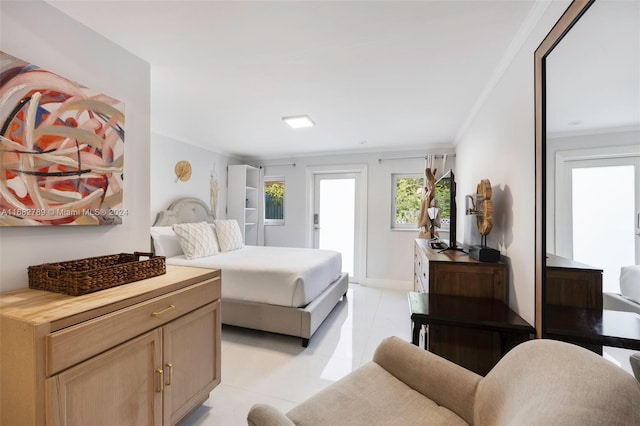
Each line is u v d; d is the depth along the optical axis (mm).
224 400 1723
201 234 3234
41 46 1312
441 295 1910
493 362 1696
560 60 1181
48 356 889
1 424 931
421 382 1119
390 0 1327
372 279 4496
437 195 3365
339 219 4820
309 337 2391
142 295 1203
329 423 959
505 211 1833
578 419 625
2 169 1146
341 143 4117
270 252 3545
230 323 2605
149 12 1404
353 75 2068
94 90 1510
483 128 2414
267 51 1766
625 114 873
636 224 864
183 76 2086
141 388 1191
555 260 1233
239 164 5043
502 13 1406
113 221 1596
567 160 1132
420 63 1896
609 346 998
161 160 3594
